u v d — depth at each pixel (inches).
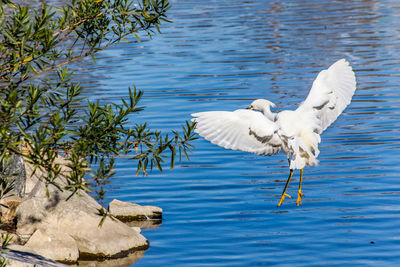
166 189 770.2
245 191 756.0
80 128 383.2
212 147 925.8
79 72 1386.6
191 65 1438.2
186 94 1191.6
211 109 1079.6
